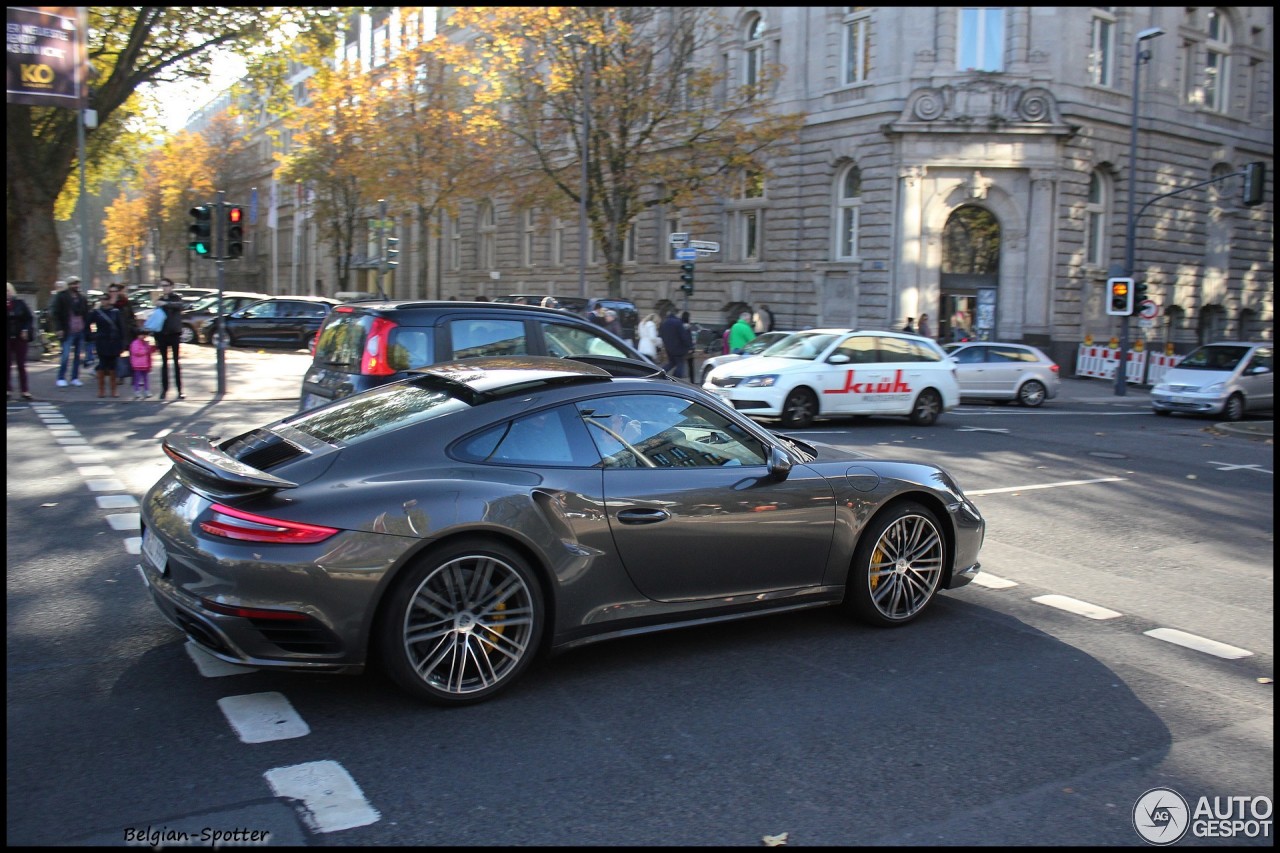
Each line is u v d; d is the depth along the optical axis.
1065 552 7.70
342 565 3.94
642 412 4.88
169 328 16.33
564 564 4.42
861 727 4.16
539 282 45.34
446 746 3.87
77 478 9.32
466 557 4.18
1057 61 30.39
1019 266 30.39
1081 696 4.59
